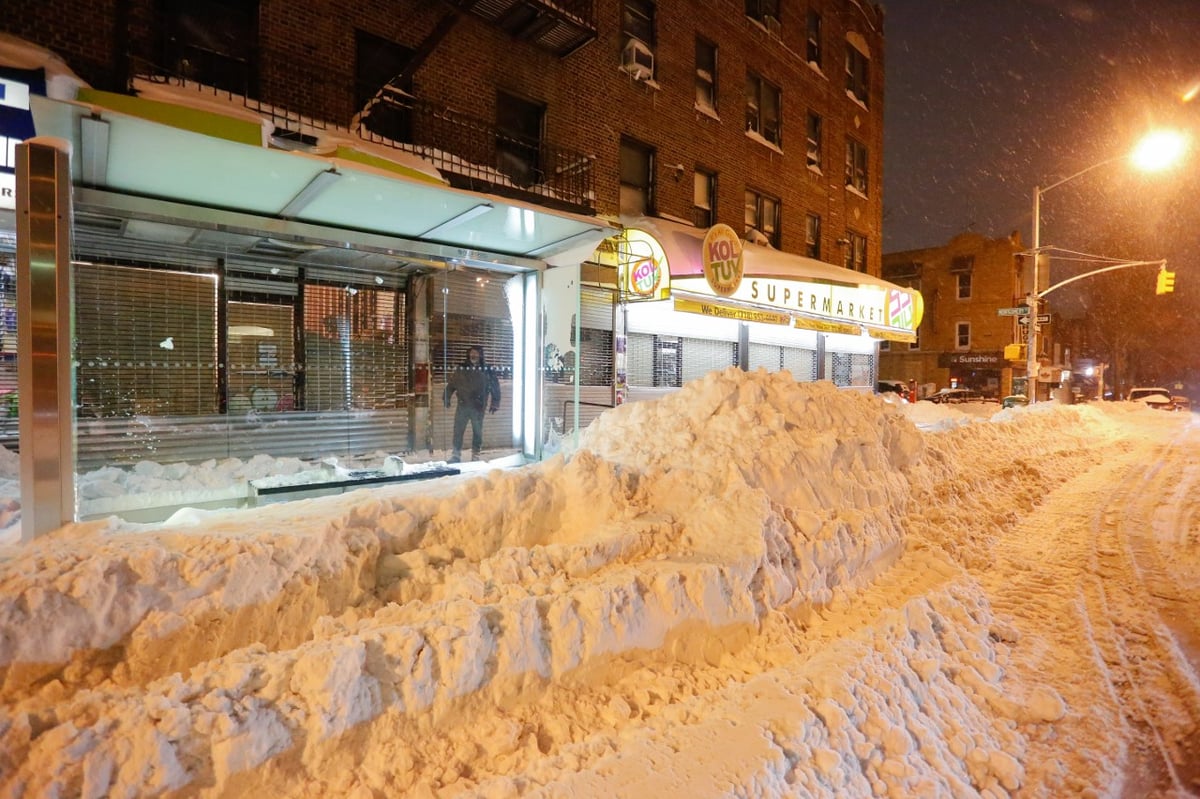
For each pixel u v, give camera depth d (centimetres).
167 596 299
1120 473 1173
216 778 233
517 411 851
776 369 1777
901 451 741
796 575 455
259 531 359
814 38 1933
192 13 780
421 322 789
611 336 1286
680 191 1437
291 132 549
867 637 399
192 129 436
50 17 684
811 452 574
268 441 686
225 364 661
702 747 277
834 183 1994
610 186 1280
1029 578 593
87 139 448
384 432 768
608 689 331
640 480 503
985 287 4019
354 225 671
